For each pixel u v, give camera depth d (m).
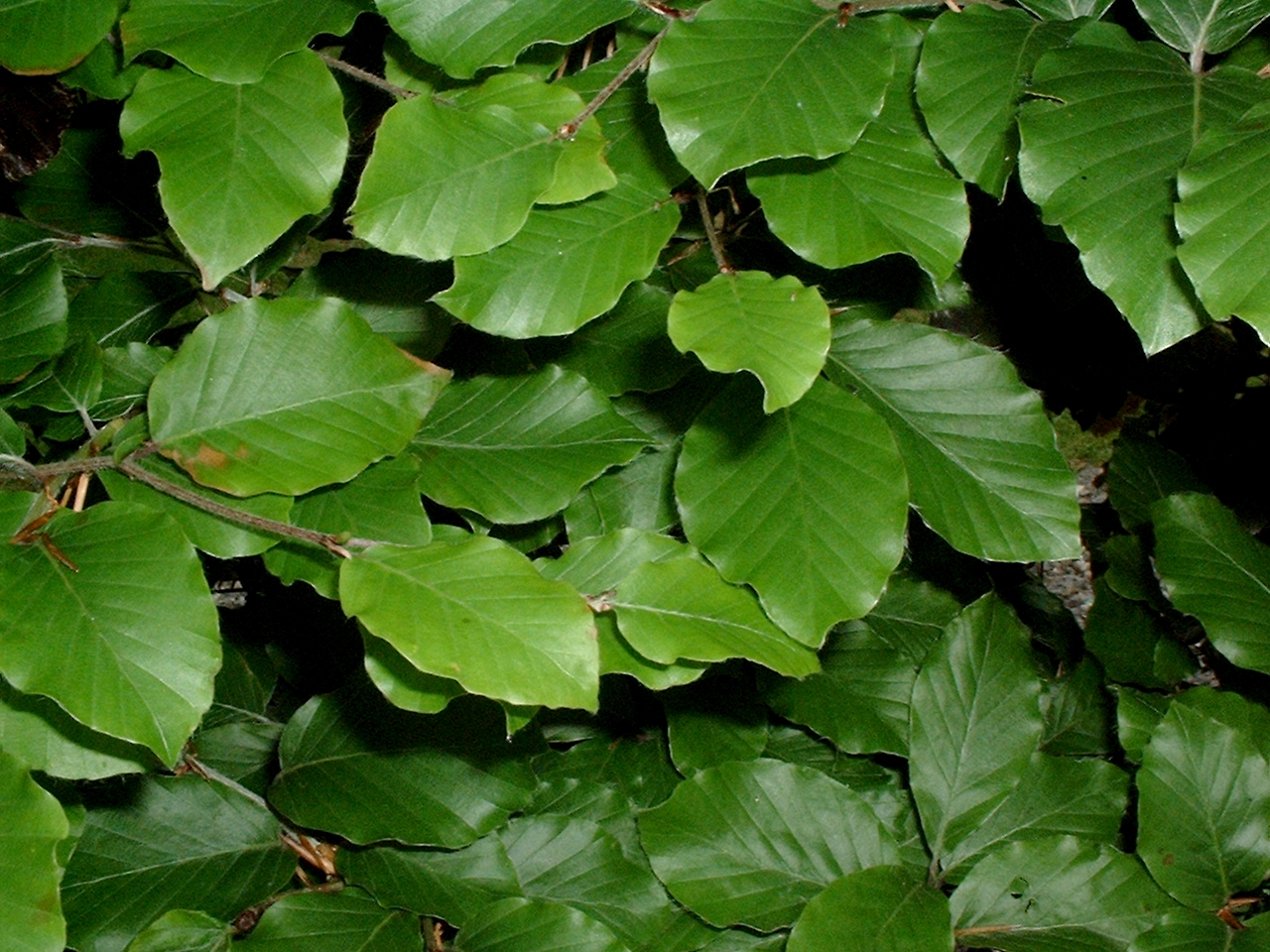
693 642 0.51
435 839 0.61
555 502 0.56
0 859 0.46
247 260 0.49
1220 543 0.66
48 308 0.54
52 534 0.48
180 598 0.47
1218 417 1.00
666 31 0.50
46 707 0.49
